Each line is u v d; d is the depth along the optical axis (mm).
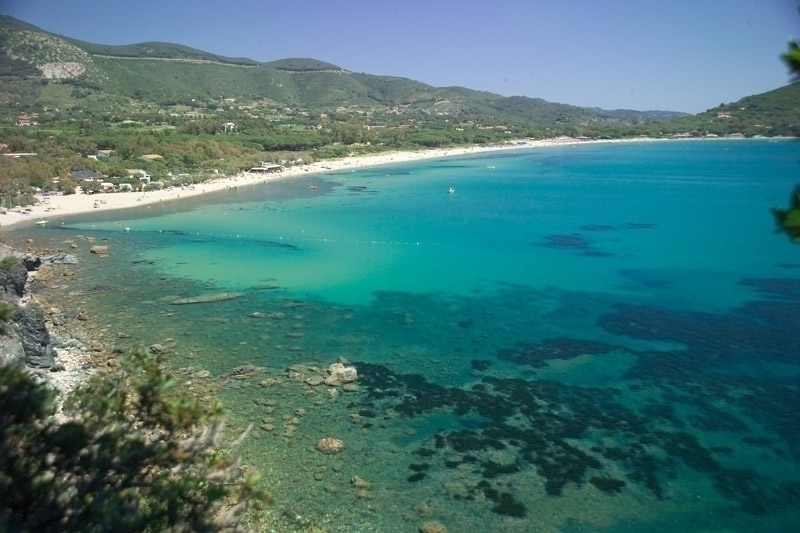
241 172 162750
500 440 32531
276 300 56562
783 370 40281
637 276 64875
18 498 10922
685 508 27203
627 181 155750
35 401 12242
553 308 54312
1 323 15383
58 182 119938
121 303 54594
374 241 83688
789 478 29062
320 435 32781
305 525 25906
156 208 110438
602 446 31875
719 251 75812
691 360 42250
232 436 32406
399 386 38625
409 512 26953
